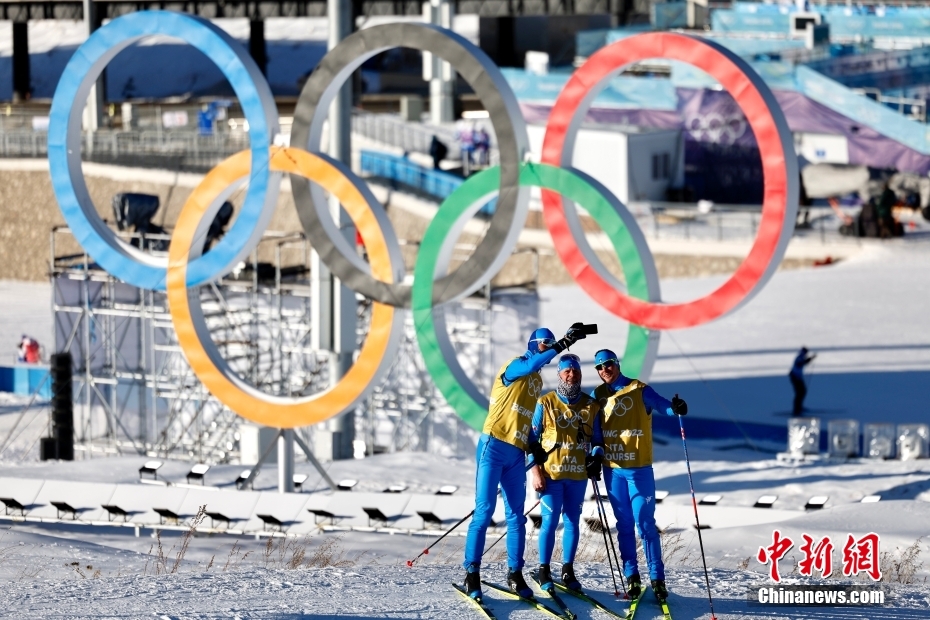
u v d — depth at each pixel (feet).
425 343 229.04
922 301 455.63
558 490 107.55
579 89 218.79
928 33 563.48
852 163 543.39
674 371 403.34
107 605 103.40
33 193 654.94
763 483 247.29
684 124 566.36
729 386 382.42
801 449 290.15
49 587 113.80
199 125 655.76
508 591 107.04
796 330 437.17
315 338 280.72
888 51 559.79
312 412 233.96
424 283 227.81
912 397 361.51
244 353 368.27
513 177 222.28
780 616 103.35
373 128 641.81
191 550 192.34
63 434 333.62
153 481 255.91
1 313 581.94
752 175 554.05
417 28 223.71
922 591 118.11
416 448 357.61
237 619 96.43
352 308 280.51
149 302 383.45
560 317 471.21
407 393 365.61
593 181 219.20
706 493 239.91
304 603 103.30
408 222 554.87
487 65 221.05
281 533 213.46
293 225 576.20
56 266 382.01
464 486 247.29
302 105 230.27
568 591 107.76
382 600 104.88
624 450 107.96
